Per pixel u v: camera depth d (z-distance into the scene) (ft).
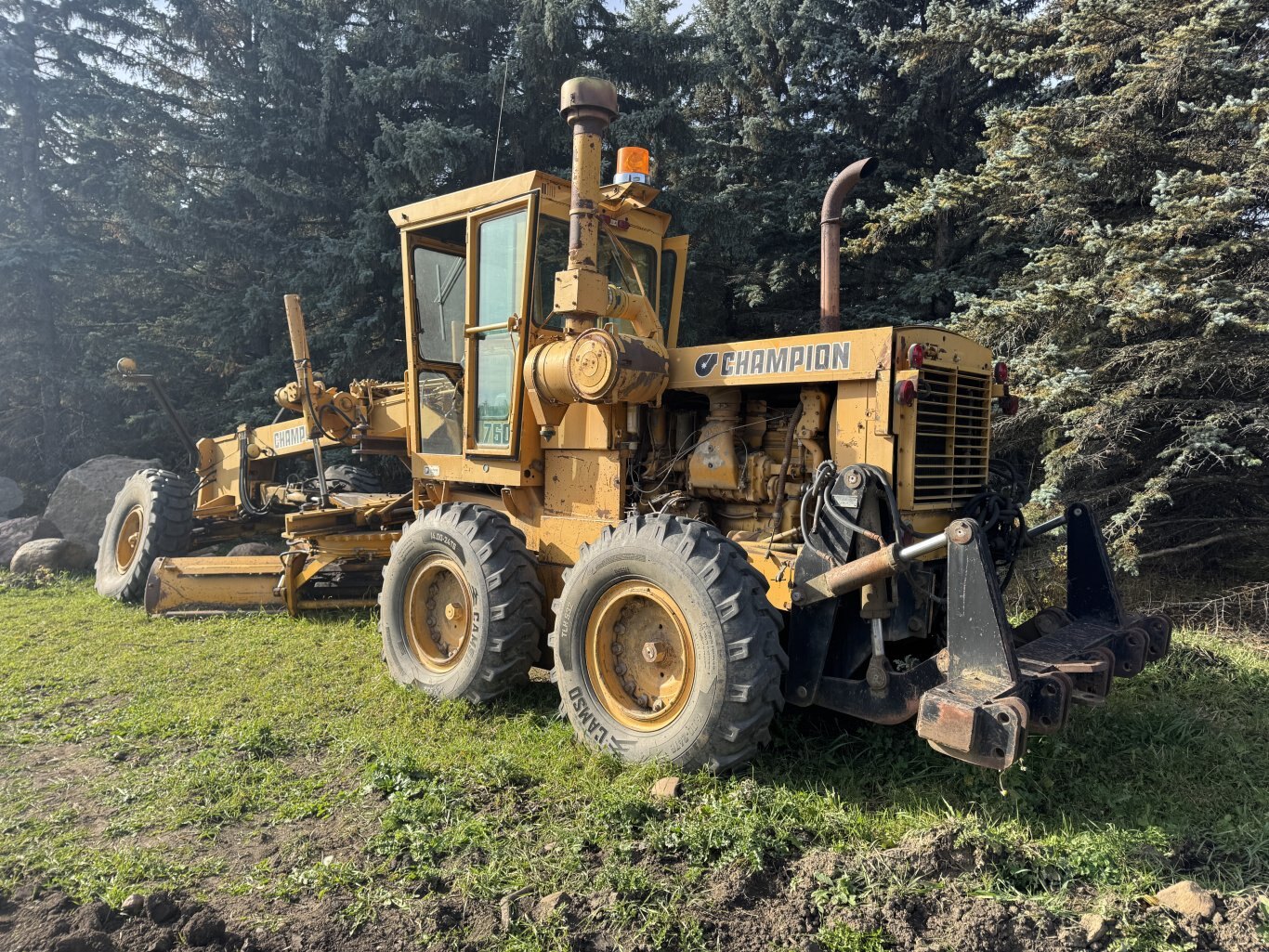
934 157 38.32
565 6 33.73
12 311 43.52
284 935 8.25
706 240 36.32
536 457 16.01
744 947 8.09
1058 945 8.04
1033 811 10.64
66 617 21.63
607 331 13.60
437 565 15.64
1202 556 25.45
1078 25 24.32
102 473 32.50
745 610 11.30
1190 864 9.61
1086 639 11.91
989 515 13.61
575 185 13.60
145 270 43.45
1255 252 21.95
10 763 12.54
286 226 40.29
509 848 9.75
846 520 11.48
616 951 8.04
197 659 17.71
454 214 16.56
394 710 14.62
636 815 10.36
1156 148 23.41
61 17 43.11
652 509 14.75
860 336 12.33
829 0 38.81
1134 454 23.82
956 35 29.25
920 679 10.91
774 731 13.12
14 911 8.56
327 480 27.63
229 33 45.65
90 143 42.83
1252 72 22.38
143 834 10.37
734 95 44.32
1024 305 23.07
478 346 16.42
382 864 9.53
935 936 8.21
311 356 39.55
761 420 14.14
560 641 13.07
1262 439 22.43
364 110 37.35
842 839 9.97
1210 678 15.93
